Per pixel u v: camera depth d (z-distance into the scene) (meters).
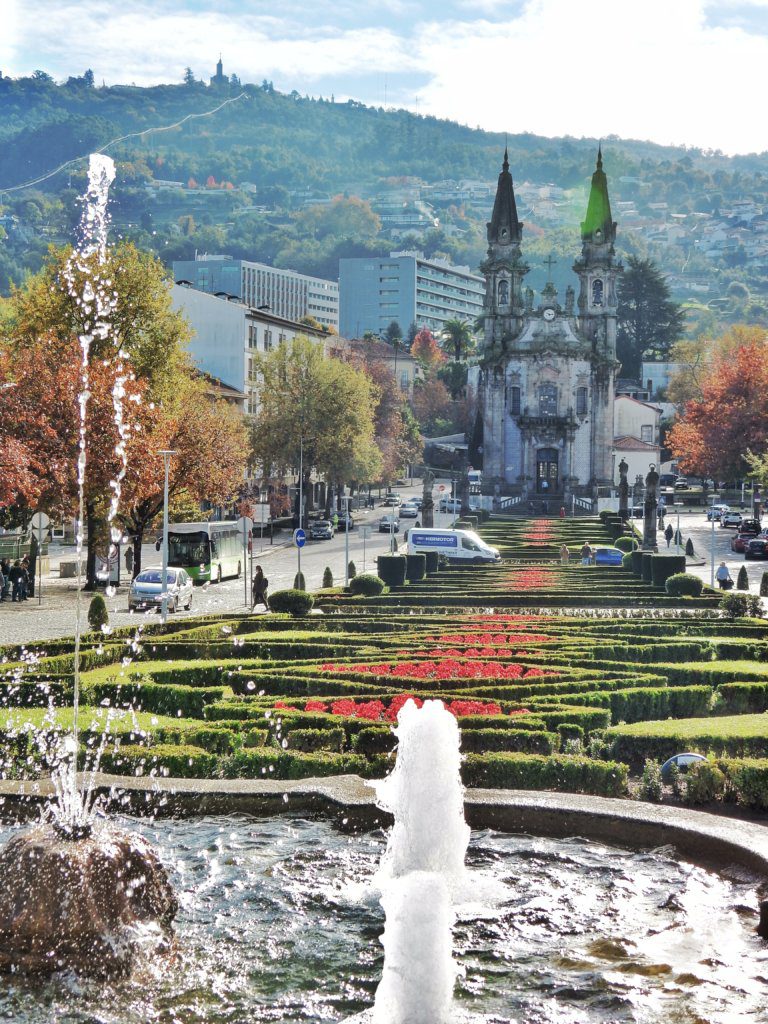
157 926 13.69
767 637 40.19
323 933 14.10
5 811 17.89
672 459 173.88
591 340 137.50
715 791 20.50
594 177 138.00
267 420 113.75
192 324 131.50
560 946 13.84
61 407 58.22
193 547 70.38
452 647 34.38
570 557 80.38
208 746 22.05
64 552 90.44
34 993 12.61
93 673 29.12
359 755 20.73
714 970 13.25
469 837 16.39
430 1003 11.97
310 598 45.19
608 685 28.75
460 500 126.94
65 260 66.62
